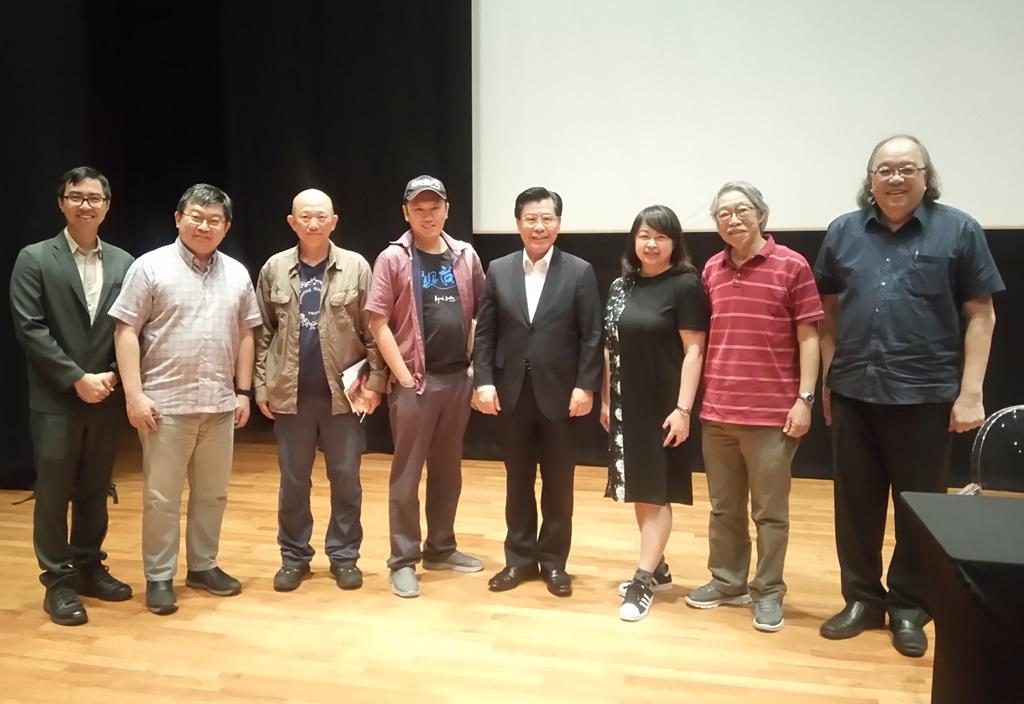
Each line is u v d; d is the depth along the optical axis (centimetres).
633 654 243
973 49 404
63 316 263
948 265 238
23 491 437
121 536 354
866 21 414
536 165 461
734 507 275
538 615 271
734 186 256
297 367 289
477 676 230
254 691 222
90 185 264
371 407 291
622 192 451
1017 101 401
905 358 241
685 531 362
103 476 281
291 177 499
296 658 241
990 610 132
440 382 289
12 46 426
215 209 269
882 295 244
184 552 333
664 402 268
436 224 283
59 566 271
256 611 274
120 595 282
